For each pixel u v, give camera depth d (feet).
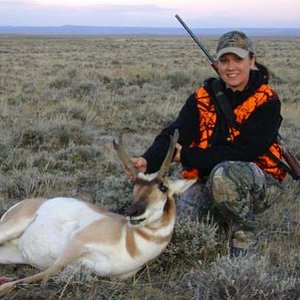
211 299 8.43
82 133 21.02
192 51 109.50
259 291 8.28
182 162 10.36
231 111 10.37
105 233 8.76
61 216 9.32
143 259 8.82
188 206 11.15
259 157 10.61
